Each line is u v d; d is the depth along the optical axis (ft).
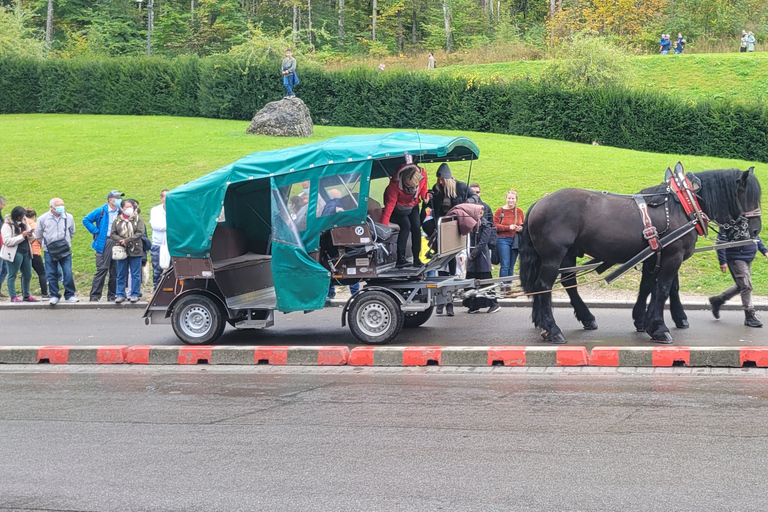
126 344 36.88
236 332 39.75
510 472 18.85
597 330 37.09
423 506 17.04
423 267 34.99
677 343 33.40
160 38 201.36
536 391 26.37
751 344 32.89
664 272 33.65
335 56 174.91
